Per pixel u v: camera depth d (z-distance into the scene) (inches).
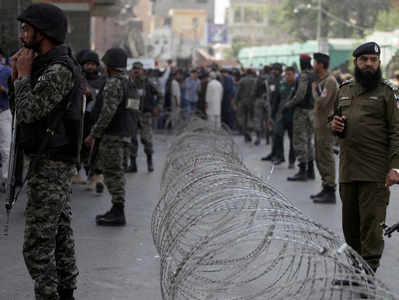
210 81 761.0
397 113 193.2
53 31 156.3
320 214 323.3
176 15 4042.8
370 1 2127.2
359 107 199.3
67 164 161.0
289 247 215.8
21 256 238.7
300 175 440.1
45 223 157.1
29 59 155.0
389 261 238.4
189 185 187.6
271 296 169.8
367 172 196.5
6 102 357.7
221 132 341.4
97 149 291.3
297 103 425.4
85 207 338.0
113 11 1001.5
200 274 187.9
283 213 146.9
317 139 355.6
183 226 184.9
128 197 372.2
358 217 205.3
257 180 173.3
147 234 278.7
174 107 770.8
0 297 193.6
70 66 156.7
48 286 157.0
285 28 2352.4
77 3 858.1
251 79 709.9
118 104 282.7
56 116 156.9
